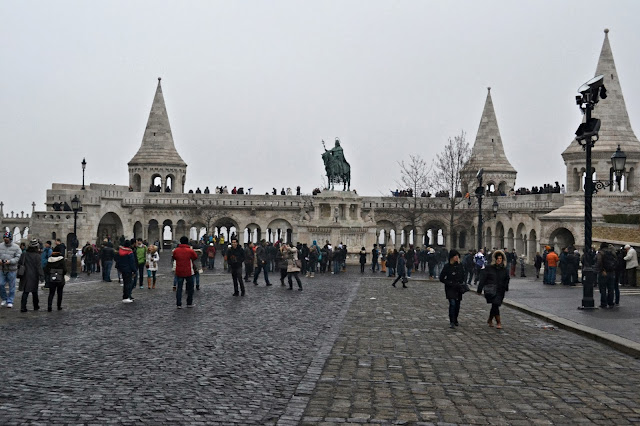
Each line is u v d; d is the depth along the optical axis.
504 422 10.79
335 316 23.02
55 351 15.71
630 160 62.03
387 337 18.77
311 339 17.95
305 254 45.97
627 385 13.30
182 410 10.97
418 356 16.03
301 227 64.94
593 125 24.52
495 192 91.44
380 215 84.50
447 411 11.34
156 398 11.66
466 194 83.50
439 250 45.47
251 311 24.05
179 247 25.08
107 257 37.53
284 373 13.82
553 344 17.94
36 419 10.32
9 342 16.88
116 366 14.13
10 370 13.60
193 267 31.67
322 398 11.98
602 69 63.06
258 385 12.77
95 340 17.28
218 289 33.50
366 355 16.02
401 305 27.31
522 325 21.66
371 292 33.47
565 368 14.84
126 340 17.33
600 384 13.38
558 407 11.67
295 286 36.50
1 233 63.94
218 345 16.80
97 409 10.93
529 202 73.12
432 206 83.88
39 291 31.00
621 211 57.91
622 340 17.48
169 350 16.00
